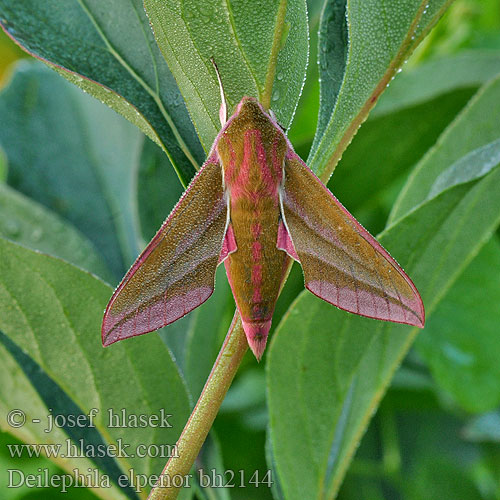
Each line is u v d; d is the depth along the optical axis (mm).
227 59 334
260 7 330
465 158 354
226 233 342
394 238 359
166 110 347
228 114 340
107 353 357
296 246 343
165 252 341
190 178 347
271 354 363
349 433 374
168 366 360
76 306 355
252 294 338
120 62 347
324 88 352
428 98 422
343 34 355
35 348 356
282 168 342
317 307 359
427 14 342
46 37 344
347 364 365
